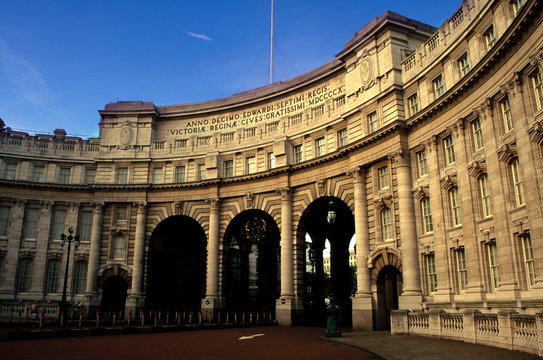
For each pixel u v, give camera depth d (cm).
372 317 3881
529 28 2553
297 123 5212
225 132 5812
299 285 4822
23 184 5762
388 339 2691
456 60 3444
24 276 5619
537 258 2464
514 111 2705
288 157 5125
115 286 5728
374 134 4031
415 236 3675
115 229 5719
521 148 2631
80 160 6025
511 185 2789
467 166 3194
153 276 5862
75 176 5991
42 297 5534
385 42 4244
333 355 2055
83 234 5841
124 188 5775
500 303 2706
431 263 3562
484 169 3045
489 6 2998
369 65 4384
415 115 3700
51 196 5862
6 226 5694
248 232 5675
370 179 4212
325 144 4869
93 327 3684
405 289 3594
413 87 3919
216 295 5247
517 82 2667
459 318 2456
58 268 5709
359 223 4166
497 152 2883
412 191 3769
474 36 3225
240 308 5666
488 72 2970
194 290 6297
